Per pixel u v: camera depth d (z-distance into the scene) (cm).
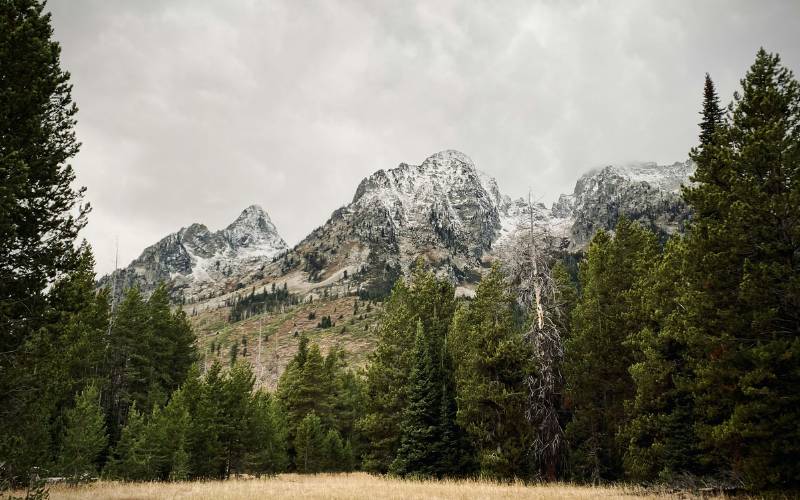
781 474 1455
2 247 1270
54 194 1361
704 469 2091
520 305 2873
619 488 2184
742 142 1731
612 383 2659
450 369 3488
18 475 1316
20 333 1280
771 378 1495
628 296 2600
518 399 2623
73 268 1390
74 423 2734
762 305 1555
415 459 3114
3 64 1258
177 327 5534
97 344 3869
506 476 2531
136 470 2908
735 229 1592
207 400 3547
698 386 1734
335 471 4806
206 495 2072
